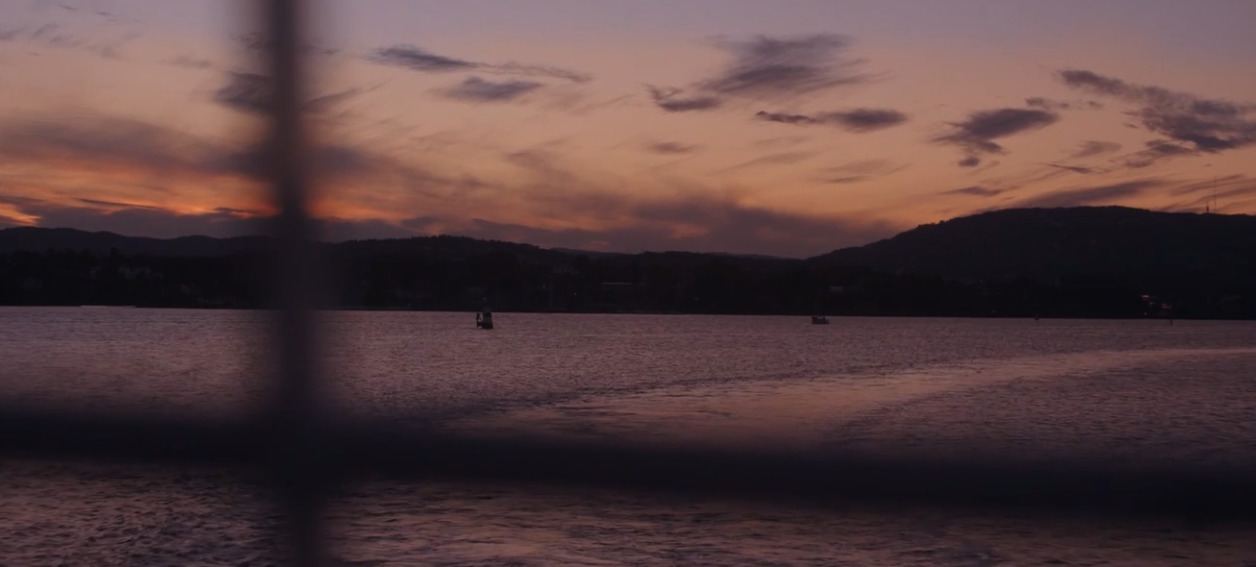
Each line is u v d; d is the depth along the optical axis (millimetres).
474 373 49500
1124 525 14586
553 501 15984
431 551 12914
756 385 43812
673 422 29188
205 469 18875
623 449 22953
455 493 16609
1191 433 26891
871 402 36250
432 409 32156
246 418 28734
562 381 44844
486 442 23922
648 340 99875
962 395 39406
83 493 16203
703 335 119875
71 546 12875
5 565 12047
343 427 26672
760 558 12688
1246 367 60344
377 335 104062
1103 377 50781
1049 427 28281
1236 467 20375
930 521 14797
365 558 12547
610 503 15719
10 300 144250
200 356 61938
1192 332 149750
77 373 47719
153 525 13984
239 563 12219
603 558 12633
